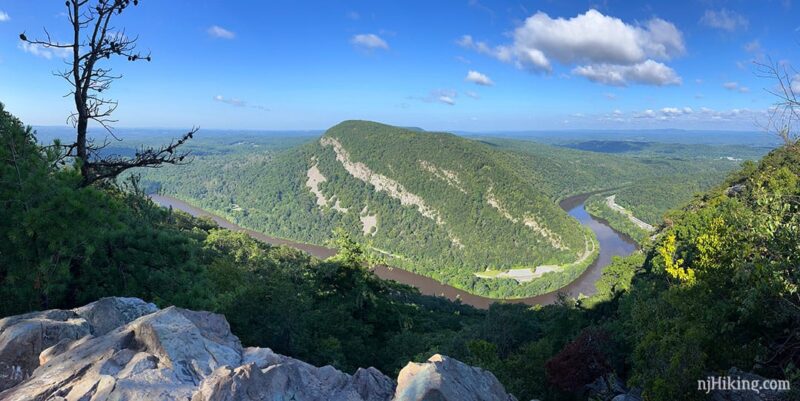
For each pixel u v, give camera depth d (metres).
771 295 13.77
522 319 48.72
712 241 19.16
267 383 8.18
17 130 13.37
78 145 16.77
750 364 16.05
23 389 7.99
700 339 16.25
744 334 17.41
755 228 14.10
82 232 12.92
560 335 45.94
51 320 10.48
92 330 11.19
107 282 14.84
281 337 29.70
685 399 15.55
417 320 63.78
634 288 39.66
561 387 26.72
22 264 12.02
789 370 13.27
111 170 17.41
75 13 15.62
